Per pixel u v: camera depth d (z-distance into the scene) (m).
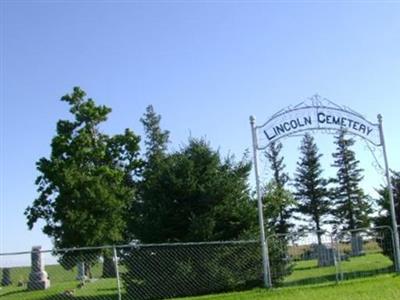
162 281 18.92
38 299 21.11
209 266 18.95
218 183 20.47
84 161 50.81
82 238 46.31
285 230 65.62
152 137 66.19
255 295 16.30
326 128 19.89
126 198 48.81
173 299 16.84
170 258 19.06
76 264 22.67
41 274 28.52
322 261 21.48
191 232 19.66
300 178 69.62
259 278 19.44
